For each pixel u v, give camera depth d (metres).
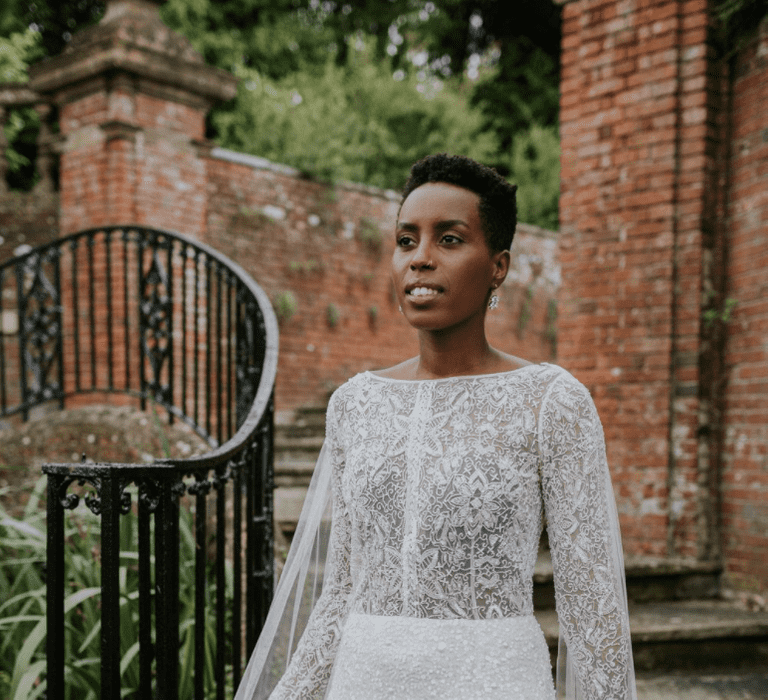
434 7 11.89
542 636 1.24
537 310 9.26
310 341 7.02
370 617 1.24
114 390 4.00
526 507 1.19
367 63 10.62
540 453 1.20
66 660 2.49
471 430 1.21
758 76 3.89
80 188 5.86
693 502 4.02
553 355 9.41
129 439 3.82
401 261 1.28
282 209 6.83
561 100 4.61
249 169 6.59
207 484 2.23
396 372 1.38
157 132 5.87
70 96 5.93
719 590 4.00
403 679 1.16
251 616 2.62
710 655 3.35
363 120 10.04
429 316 1.24
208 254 3.65
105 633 1.70
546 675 1.21
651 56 4.20
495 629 1.17
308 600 1.66
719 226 4.09
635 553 4.17
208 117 8.88
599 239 4.39
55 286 4.27
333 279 7.23
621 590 1.26
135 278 5.62
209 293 3.67
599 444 1.23
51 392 4.25
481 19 11.94
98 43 5.56
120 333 5.56
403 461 1.23
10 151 7.92
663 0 4.14
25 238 6.12
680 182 4.12
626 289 4.27
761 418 3.86
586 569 1.16
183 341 3.76
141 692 1.89
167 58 5.77
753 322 3.91
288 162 7.09
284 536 3.83
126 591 2.61
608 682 1.14
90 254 4.16
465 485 1.18
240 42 10.45
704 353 4.05
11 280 6.07
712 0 4.03
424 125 10.39
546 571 3.52
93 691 2.48
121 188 5.65
